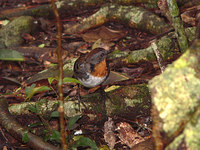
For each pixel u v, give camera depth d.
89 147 5.45
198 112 2.49
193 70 2.61
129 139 5.64
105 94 6.05
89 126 6.08
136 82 7.06
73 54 8.73
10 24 9.66
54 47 9.30
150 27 9.24
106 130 5.84
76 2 11.12
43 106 6.02
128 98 5.94
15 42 9.48
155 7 10.12
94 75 5.87
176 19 5.63
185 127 2.52
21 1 13.21
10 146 5.73
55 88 6.98
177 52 7.49
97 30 9.68
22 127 5.82
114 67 7.84
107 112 5.96
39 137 5.46
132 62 7.75
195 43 2.71
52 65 8.37
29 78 7.64
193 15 8.79
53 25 10.78
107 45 8.84
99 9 10.26
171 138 2.61
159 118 2.63
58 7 11.14
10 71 8.32
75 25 10.08
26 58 8.72
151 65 7.63
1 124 6.07
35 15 11.27
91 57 5.77
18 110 6.16
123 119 6.09
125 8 10.04
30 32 10.00
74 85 7.19
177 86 2.59
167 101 2.61
